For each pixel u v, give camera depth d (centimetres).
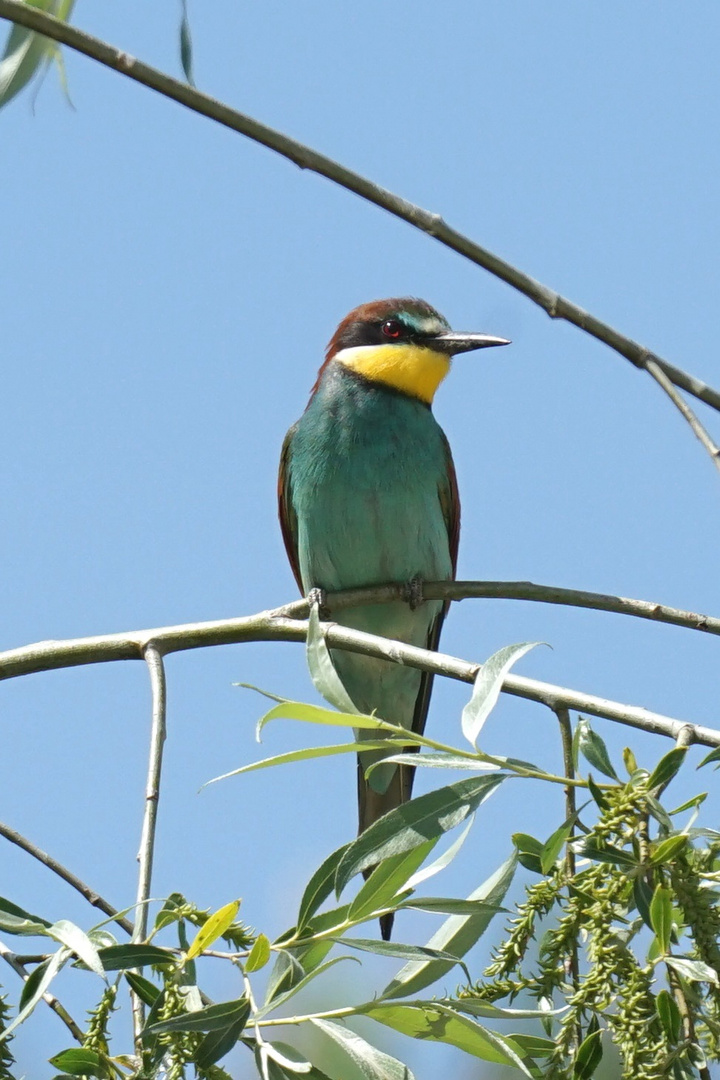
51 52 778
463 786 559
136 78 643
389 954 536
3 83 774
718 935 513
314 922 550
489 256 672
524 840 566
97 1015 515
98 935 541
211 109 657
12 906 545
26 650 853
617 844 535
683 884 520
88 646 850
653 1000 506
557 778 559
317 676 567
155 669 824
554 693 693
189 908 543
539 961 550
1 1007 520
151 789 689
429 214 665
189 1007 514
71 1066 504
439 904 546
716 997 511
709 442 639
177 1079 496
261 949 512
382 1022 538
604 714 682
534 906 541
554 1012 526
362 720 560
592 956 517
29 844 685
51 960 519
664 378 668
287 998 505
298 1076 509
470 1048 540
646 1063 494
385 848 545
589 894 529
